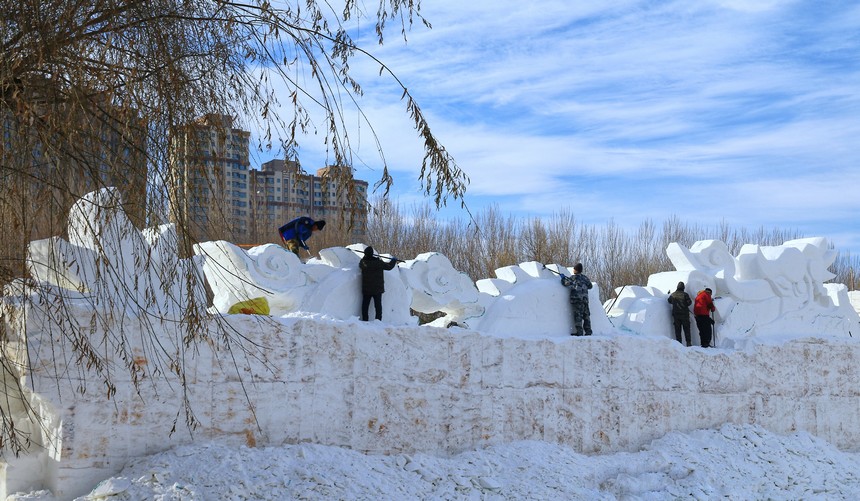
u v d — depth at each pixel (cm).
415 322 1280
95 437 894
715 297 1567
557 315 1403
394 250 3183
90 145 630
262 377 1003
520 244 3712
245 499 861
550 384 1212
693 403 1342
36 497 862
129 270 912
